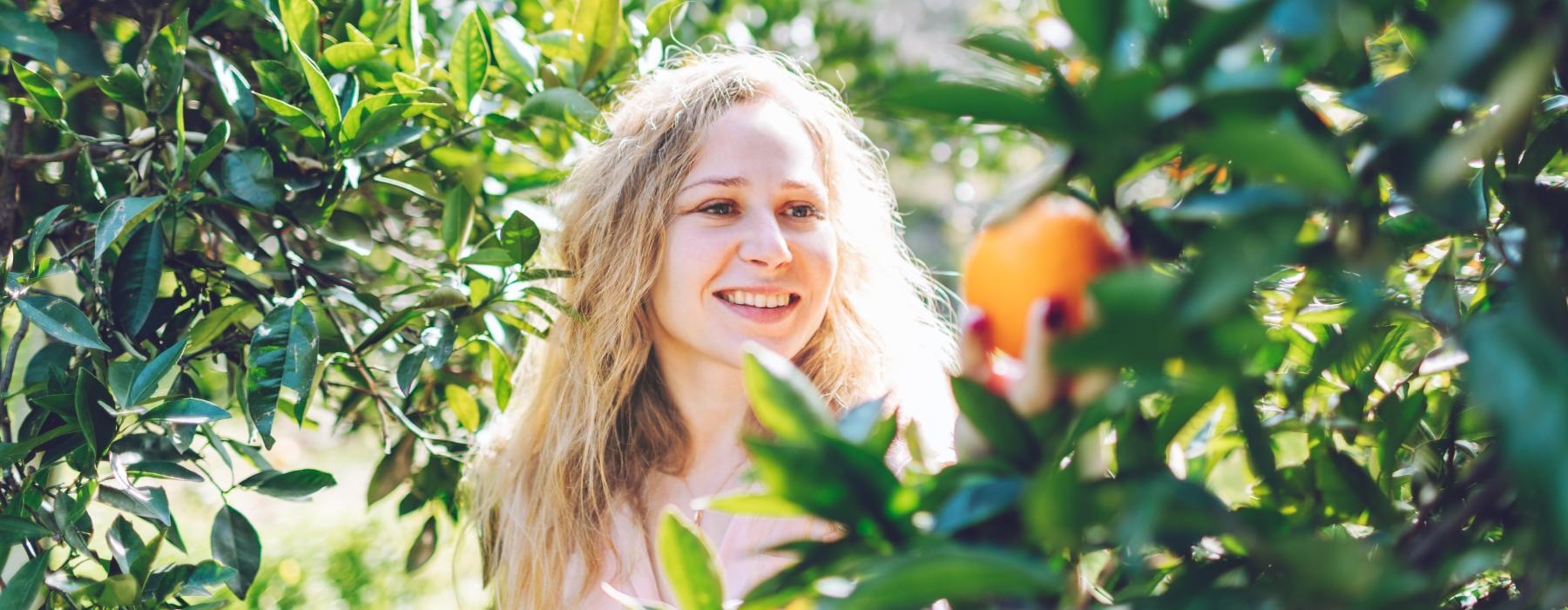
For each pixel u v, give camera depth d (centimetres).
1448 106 58
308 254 198
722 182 172
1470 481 69
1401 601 55
